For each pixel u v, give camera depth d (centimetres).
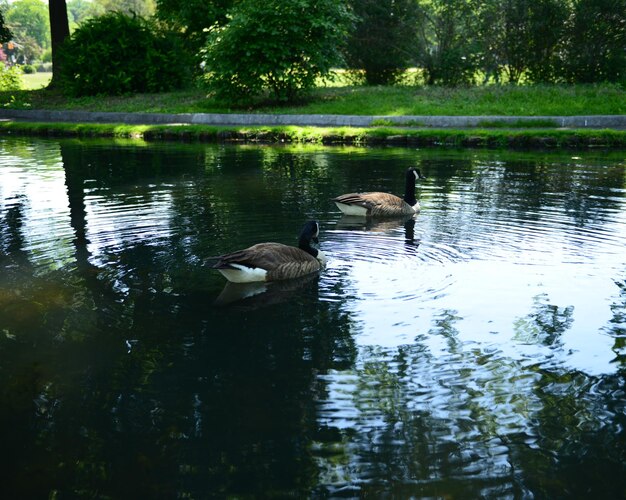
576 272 827
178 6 3350
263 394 541
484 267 853
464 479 434
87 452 464
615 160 1733
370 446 470
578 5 2653
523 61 2806
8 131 2502
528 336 646
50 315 701
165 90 3170
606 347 622
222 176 1517
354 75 3234
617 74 2705
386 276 826
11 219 1106
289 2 2456
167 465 449
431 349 619
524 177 1491
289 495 418
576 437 479
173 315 703
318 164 1689
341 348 622
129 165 1694
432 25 2995
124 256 902
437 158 1786
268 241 963
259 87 2573
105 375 574
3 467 449
